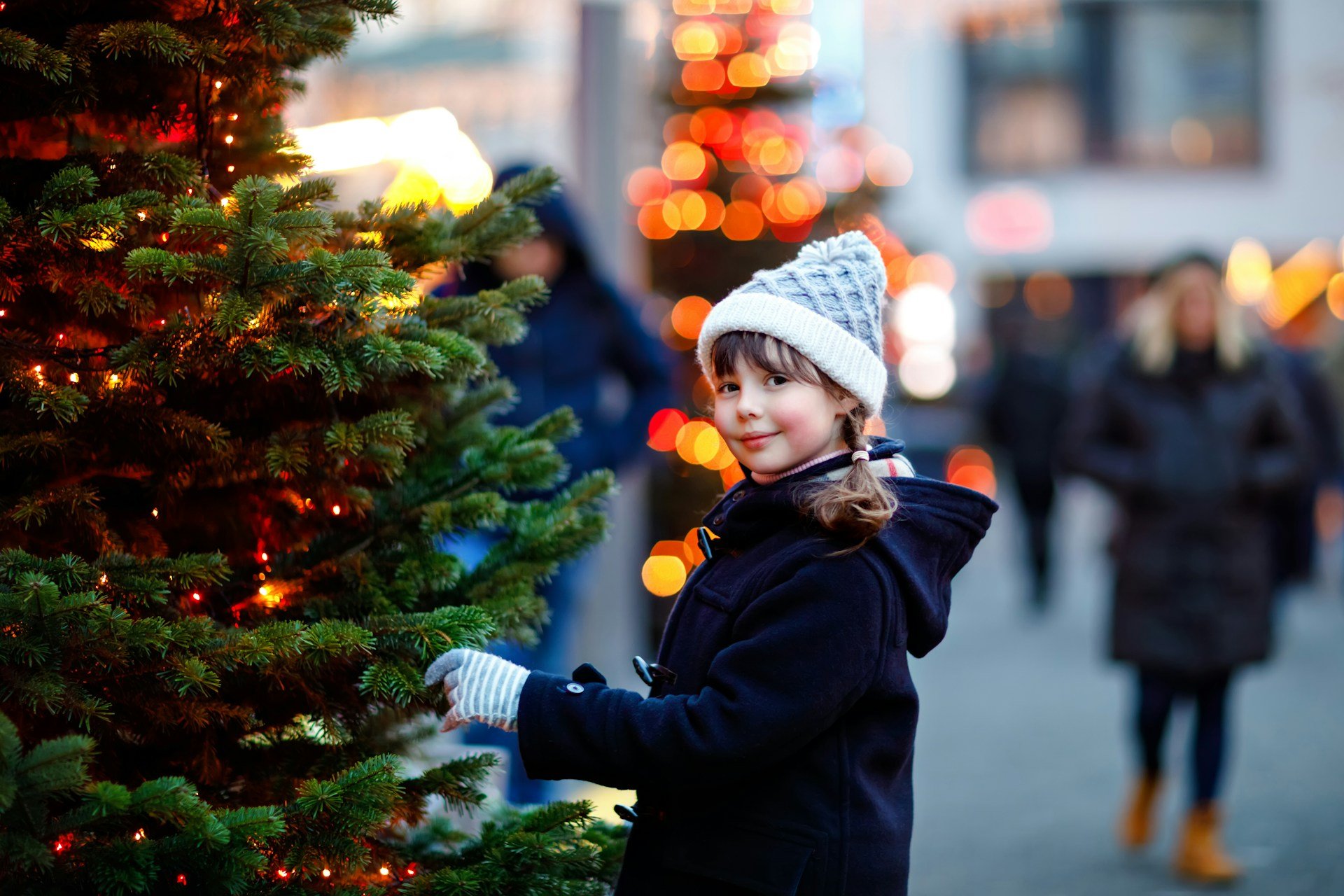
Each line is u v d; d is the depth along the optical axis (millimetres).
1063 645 8414
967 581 12047
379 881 2014
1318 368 9547
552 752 1792
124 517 2055
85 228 1772
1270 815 4777
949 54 19938
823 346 1866
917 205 20250
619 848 2201
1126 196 19938
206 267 1799
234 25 1996
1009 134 20078
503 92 6977
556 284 4594
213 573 1893
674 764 1759
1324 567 11805
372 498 2188
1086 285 20422
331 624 1844
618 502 6168
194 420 1894
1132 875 4219
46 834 1626
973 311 20156
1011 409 9805
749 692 1758
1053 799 5074
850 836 1801
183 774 2002
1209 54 19641
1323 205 19484
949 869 4281
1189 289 4602
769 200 6621
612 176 6156
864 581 1798
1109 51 19781
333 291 1823
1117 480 4566
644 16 6289
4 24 1959
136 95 2021
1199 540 4430
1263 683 7074
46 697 1692
